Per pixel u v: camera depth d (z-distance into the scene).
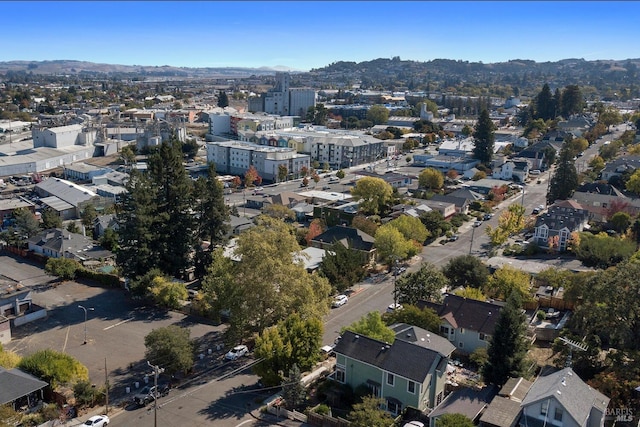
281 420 51.44
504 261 90.56
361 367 54.50
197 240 87.88
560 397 43.09
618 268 58.25
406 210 119.00
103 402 54.34
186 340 59.06
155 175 84.25
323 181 167.50
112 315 75.31
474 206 132.50
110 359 63.06
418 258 98.69
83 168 162.12
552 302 75.19
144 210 80.81
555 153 184.62
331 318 73.69
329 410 51.62
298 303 64.12
